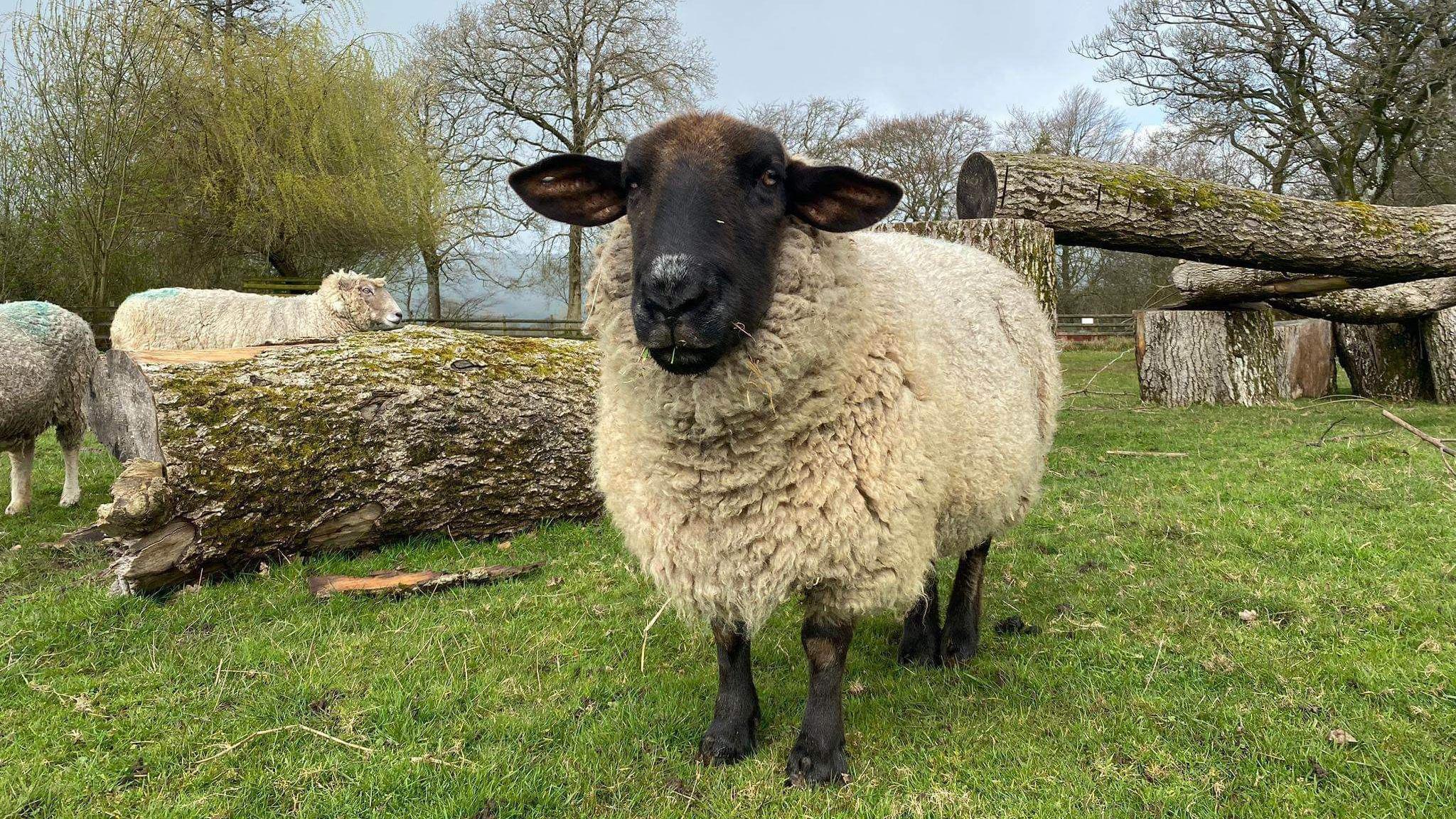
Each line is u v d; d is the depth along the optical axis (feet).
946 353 9.53
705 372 7.49
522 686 10.41
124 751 8.95
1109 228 22.71
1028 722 9.25
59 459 26.71
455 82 80.12
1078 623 11.78
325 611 12.84
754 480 7.69
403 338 16.48
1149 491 19.29
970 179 23.65
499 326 86.94
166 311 31.73
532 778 8.37
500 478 16.61
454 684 10.44
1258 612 11.76
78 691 10.21
